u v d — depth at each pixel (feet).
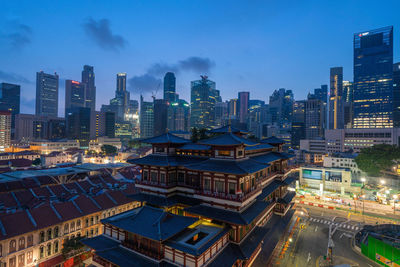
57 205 171.53
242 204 114.93
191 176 144.77
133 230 104.99
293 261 167.12
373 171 380.58
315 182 369.09
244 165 126.41
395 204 293.23
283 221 187.11
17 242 138.72
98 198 200.34
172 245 100.58
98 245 120.88
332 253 178.70
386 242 168.25
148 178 154.20
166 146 154.40
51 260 152.56
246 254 113.60
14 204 202.59
